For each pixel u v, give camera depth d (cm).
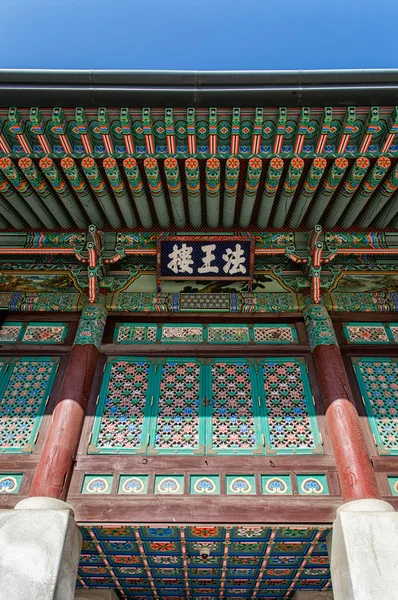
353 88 682
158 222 925
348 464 681
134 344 884
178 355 874
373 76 677
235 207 888
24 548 562
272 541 748
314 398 803
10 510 598
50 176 790
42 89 684
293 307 930
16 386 830
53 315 927
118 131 740
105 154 765
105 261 925
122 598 960
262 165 796
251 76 679
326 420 762
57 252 923
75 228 943
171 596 944
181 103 700
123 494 679
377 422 776
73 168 779
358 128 729
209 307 933
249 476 700
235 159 767
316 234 885
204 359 869
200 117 723
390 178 798
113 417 781
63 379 817
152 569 845
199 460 721
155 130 741
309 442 744
